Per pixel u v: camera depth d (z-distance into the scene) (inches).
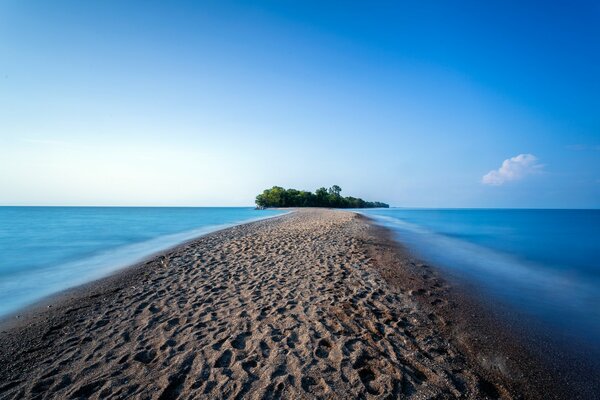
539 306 286.2
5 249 617.0
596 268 484.1
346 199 5767.7
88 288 309.9
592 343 212.4
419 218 2145.7
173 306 247.8
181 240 719.7
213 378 148.6
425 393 142.7
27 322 222.7
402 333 206.5
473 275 393.7
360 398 135.6
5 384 146.9
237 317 221.6
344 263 397.1
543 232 1151.0
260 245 538.0
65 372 156.6
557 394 156.6
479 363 179.8
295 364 159.9
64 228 1159.0
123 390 140.6
